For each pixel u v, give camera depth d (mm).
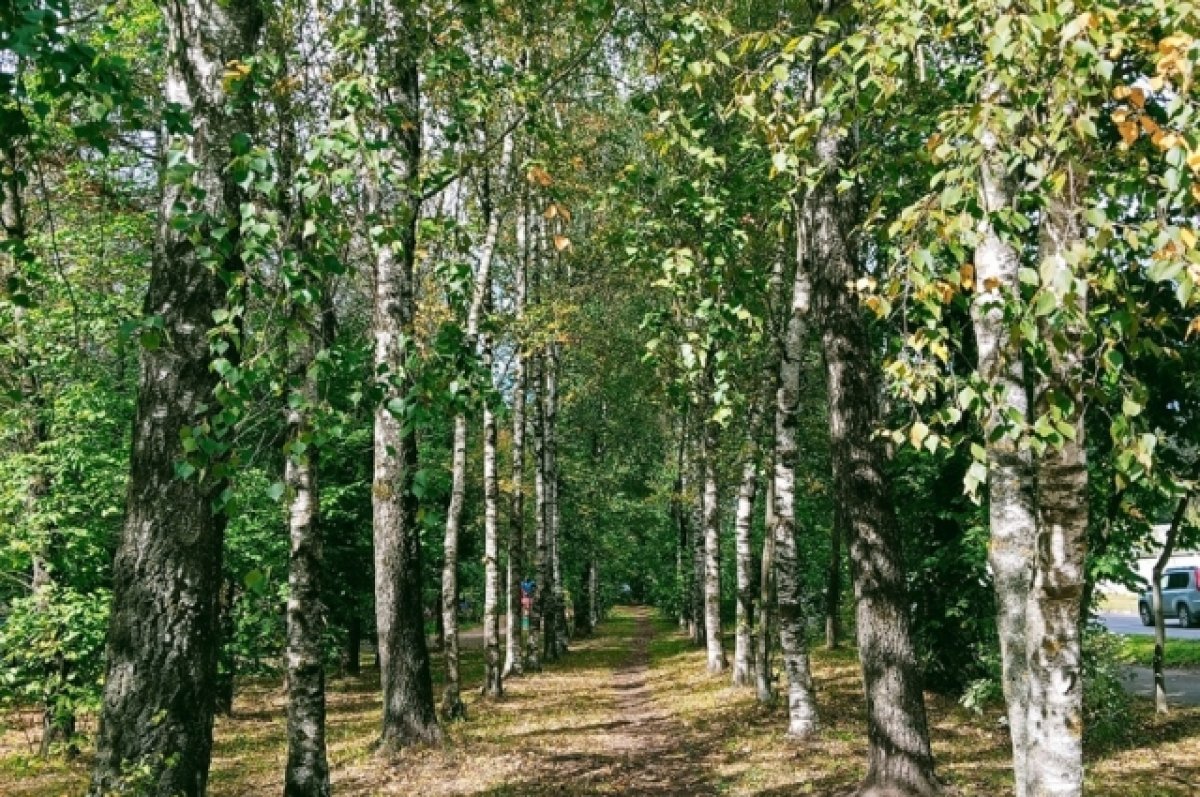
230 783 11852
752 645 18172
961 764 9797
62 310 12453
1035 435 3939
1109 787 8695
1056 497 4121
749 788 9547
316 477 9367
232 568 14695
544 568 26672
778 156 5484
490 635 19250
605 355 23828
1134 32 3848
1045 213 4020
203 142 5242
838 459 8703
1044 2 3572
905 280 4031
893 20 4312
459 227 6047
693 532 32312
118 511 12586
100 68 3695
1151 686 15305
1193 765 9500
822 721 12891
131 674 4859
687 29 6875
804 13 11883
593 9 8633
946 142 3963
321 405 4469
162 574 4934
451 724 15148
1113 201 3941
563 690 20750
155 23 10453
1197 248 3400
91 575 12641
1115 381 3701
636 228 8570
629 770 11023
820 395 20672
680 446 27516
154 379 5082
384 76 7066
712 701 16391
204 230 5098
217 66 5320
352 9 7711
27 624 10148
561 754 12250
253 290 4461
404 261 9930
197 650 4992
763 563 15570
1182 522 10250
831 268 8953
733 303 8031
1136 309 3709
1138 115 3436
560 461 33344
